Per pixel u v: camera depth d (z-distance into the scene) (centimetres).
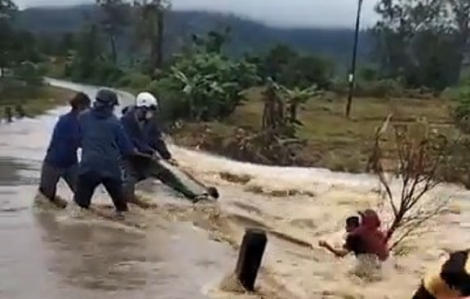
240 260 809
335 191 1869
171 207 1328
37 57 7938
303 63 5456
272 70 5288
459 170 2186
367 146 2978
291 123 3278
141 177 1350
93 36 8594
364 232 1021
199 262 902
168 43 7406
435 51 6384
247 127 3522
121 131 1189
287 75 5259
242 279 805
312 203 1659
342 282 935
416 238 1280
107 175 1176
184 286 789
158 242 1001
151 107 1380
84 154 1179
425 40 6519
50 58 9581
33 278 782
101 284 776
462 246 1227
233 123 3716
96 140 1174
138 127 1362
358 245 1017
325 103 4838
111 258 889
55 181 1221
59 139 1221
